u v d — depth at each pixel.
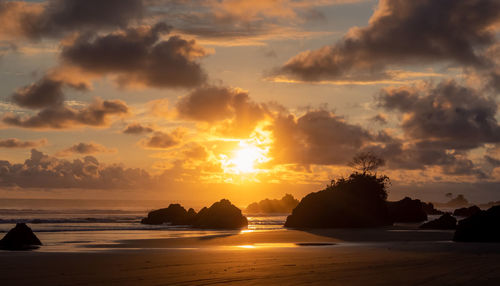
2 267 17.72
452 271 16.33
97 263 19.28
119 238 43.88
